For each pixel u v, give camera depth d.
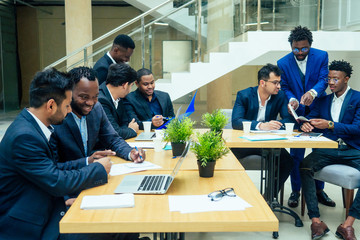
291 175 3.76
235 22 5.89
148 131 3.29
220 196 1.60
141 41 5.96
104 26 15.47
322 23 5.84
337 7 5.87
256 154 3.67
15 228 1.62
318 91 3.58
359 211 2.80
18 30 15.48
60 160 2.34
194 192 1.69
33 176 1.64
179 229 1.36
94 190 1.74
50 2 15.12
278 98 3.70
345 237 2.82
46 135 1.76
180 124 2.43
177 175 1.99
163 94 4.11
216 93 9.49
